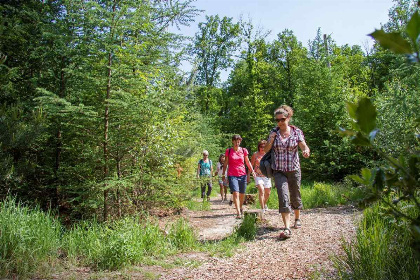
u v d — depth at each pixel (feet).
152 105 19.53
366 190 3.64
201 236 18.30
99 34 17.46
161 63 22.79
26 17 22.81
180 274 11.84
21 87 22.15
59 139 20.90
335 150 45.27
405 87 27.66
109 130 19.21
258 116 91.35
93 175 19.52
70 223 18.99
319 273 9.97
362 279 8.74
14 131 17.54
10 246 12.27
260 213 20.15
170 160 23.72
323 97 51.34
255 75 102.12
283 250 13.39
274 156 16.69
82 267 12.76
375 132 2.72
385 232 10.87
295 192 16.92
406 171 2.95
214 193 51.60
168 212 25.12
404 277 8.24
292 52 105.09
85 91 18.67
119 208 19.65
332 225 16.57
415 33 2.34
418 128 10.82
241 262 12.55
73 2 17.83
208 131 59.77
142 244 14.56
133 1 18.76
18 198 19.54
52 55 20.79
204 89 99.60
